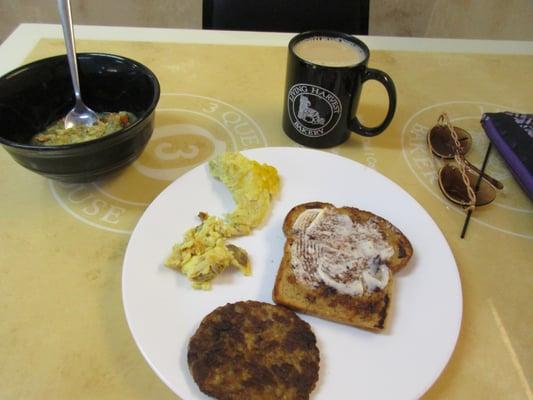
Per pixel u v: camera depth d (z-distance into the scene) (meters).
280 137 0.90
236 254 0.63
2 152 0.82
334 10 1.33
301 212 0.69
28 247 0.66
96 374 0.53
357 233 0.65
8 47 1.08
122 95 0.82
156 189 0.77
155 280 0.60
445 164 0.86
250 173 0.72
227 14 1.32
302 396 0.49
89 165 0.68
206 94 1.00
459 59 1.18
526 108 1.02
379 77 0.77
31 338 0.56
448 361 0.54
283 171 0.77
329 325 0.57
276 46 1.18
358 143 0.90
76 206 0.73
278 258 0.65
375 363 0.53
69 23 0.72
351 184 0.76
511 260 0.70
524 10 2.11
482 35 2.20
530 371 0.56
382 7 2.09
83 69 0.79
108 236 0.69
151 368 0.53
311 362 0.51
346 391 0.50
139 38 1.16
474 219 0.76
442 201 0.79
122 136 0.67
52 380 0.52
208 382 0.48
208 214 0.70
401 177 0.83
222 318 0.55
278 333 0.54
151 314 0.56
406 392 0.50
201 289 0.60
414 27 2.18
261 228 0.69
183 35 1.18
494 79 1.11
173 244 0.64
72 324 0.58
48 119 0.80
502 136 0.84
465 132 0.91
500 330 0.60
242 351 0.52
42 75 0.76
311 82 0.77
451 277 0.62
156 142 0.87
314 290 0.59
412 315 0.58
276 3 1.32
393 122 0.96
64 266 0.64
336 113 0.81
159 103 0.96
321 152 0.80
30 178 0.78
